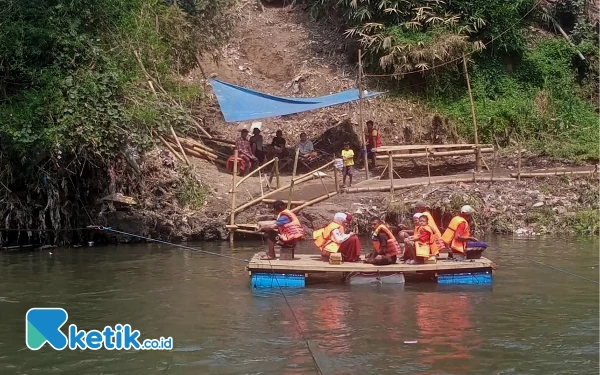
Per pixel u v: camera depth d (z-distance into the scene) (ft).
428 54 79.05
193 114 74.23
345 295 37.35
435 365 26.17
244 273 42.83
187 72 76.13
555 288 38.52
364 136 68.33
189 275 42.11
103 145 51.90
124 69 57.52
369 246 51.08
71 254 49.32
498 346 28.37
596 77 89.35
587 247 50.93
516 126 79.46
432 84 81.46
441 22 81.41
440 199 57.62
